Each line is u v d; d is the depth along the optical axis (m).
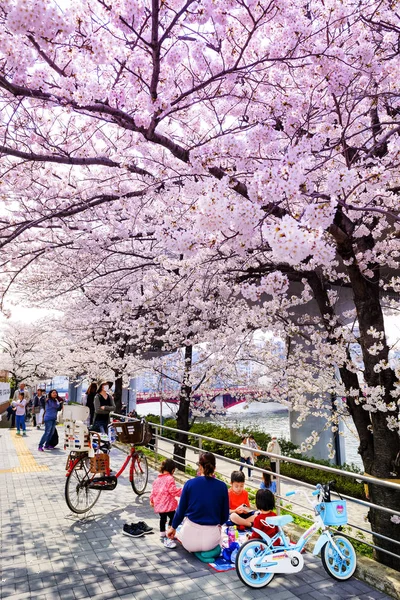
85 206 5.40
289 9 4.05
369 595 3.62
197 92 5.11
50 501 6.32
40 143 4.95
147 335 11.06
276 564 3.76
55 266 9.23
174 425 20.72
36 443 12.95
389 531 4.96
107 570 3.98
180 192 5.66
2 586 3.66
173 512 4.87
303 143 3.49
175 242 3.40
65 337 19.31
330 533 4.02
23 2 2.45
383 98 5.17
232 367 9.12
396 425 5.12
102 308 10.66
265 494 4.18
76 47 3.62
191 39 4.12
